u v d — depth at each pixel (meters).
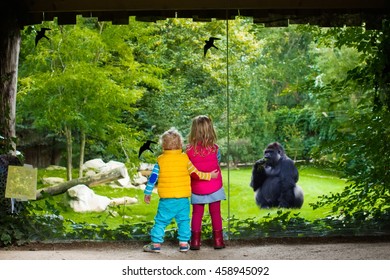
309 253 6.63
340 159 8.63
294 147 16.55
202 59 16.59
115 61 14.73
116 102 13.41
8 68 7.82
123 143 13.92
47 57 13.64
